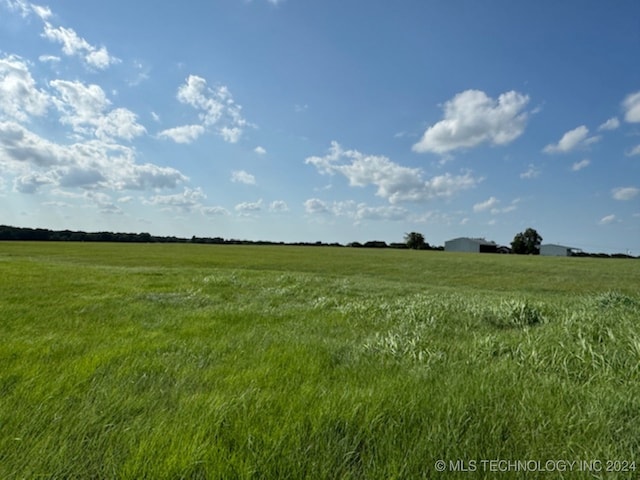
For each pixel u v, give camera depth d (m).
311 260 47.66
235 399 2.92
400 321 6.60
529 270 38.03
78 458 2.18
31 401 2.86
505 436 2.40
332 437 2.37
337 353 4.47
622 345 3.94
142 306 7.88
